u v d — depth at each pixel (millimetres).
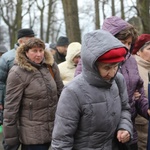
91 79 1946
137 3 6523
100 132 2004
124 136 2037
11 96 3051
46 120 3125
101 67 1899
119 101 2090
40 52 3119
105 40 1847
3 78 4344
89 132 1997
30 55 3092
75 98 1962
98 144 2023
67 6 8438
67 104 1969
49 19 20281
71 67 4512
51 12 20938
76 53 4426
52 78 3234
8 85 3072
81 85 1973
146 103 2490
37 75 3100
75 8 8445
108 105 1996
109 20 2451
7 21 17969
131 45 2533
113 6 16828
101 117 1978
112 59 1839
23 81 3051
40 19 21328
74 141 2045
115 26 2395
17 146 3148
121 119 2135
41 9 20984
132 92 2494
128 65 2510
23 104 3107
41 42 3125
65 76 4488
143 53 3082
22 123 3131
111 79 1973
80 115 1988
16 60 3107
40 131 3096
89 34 1912
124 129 2064
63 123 1971
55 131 2010
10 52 4355
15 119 3066
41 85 3096
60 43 6004
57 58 6070
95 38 1877
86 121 1979
